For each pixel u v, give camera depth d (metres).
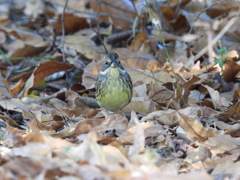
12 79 13.21
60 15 16.12
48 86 13.56
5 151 7.94
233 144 8.26
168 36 13.77
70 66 12.89
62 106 11.59
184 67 12.70
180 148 8.38
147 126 8.84
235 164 7.25
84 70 12.64
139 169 6.55
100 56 14.27
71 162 6.52
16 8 20.02
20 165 6.42
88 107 11.48
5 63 15.24
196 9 14.84
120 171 6.08
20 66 14.94
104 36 15.75
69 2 18.39
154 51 13.94
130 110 10.76
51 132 9.22
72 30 16.39
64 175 6.33
